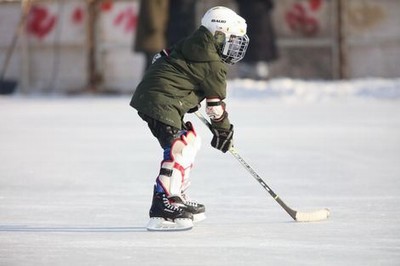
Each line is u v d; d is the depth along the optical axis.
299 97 53.97
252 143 33.12
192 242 16.28
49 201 21.27
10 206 20.59
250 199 21.27
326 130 37.41
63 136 36.50
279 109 48.12
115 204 20.73
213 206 20.31
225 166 27.16
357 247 15.70
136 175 25.48
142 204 20.69
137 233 17.25
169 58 17.66
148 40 55.00
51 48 60.81
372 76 59.28
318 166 26.95
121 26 59.81
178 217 17.44
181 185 17.73
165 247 15.86
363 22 59.03
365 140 33.81
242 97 54.62
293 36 59.41
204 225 18.02
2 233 17.33
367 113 45.25
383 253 15.19
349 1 58.94
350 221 18.30
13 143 34.22
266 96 54.69
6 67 61.16
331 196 21.58
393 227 17.61
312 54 59.28
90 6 59.59
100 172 26.17
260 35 55.94
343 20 58.56
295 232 17.16
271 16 57.09
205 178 24.72
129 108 50.19
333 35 58.97
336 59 59.06
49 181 24.56
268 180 24.31
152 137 35.75
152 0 54.81
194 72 17.36
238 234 17.02
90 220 18.72
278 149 31.30
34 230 17.66
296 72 59.56
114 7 59.78
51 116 45.91
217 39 17.48
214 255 15.16
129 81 60.06
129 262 14.69
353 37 59.16
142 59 59.59
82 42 60.22
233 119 42.75
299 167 26.80
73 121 43.06
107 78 60.41
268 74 59.56
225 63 17.84
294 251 15.41
